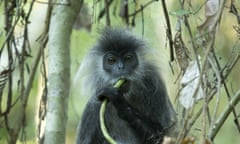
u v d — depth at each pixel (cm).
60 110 793
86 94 1117
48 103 800
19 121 889
